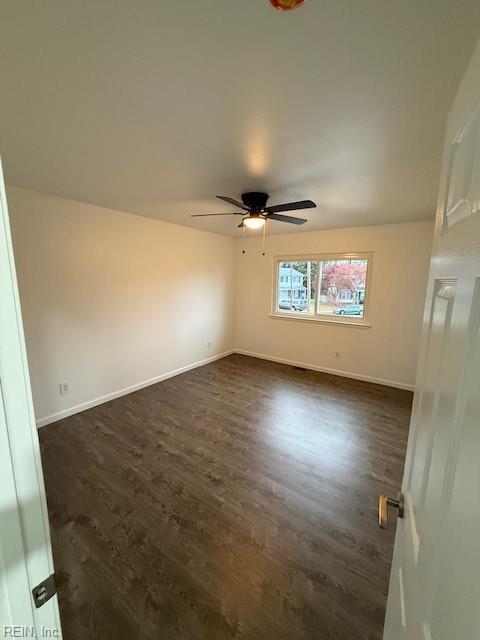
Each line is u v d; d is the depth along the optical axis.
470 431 0.38
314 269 4.33
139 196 2.56
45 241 2.58
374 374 3.92
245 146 1.60
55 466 2.12
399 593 0.76
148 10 0.80
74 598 1.25
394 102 1.19
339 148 1.61
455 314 0.51
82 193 2.50
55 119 1.35
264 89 1.13
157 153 1.69
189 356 4.35
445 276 0.63
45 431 2.61
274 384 3.82
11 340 0.43
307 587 1.31
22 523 0.47
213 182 2.16
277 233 4.45
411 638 0.57
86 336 2.99
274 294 4.73
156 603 1.24
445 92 1.12
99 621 1.17
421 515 0.62
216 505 1.77
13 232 2.39
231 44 0.92
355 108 1.25
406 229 3.52
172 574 1.36
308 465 2.17
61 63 1.00
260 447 2.39
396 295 3.67
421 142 1.52
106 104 1.24
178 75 1.06
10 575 0.46
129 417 2.88
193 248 4.18
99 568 1.38
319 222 3.59
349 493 1.89
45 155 1.73
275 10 0.80
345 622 1.18
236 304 5.19
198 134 1.48
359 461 2.22
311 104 1.22
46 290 2.63
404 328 3.65
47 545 0.51
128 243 3.29
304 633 1.14
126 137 1.51
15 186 2.34
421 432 0.73
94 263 2.98
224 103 1.23
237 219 3.49
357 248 3.87
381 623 1.18
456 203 0.58
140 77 1.07
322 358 4.35
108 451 2.31
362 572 1.38
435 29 0.84
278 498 1.83
